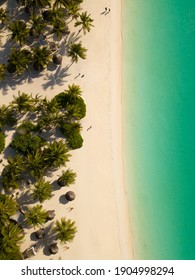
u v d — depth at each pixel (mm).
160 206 34281
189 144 35125
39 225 32156
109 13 34906
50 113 32125
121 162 34094
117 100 34438
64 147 31484
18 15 33688
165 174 34625
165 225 34125
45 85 33594
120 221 33531
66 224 31219
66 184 32031
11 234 29828
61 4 32688
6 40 33438
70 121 32875
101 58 34469
